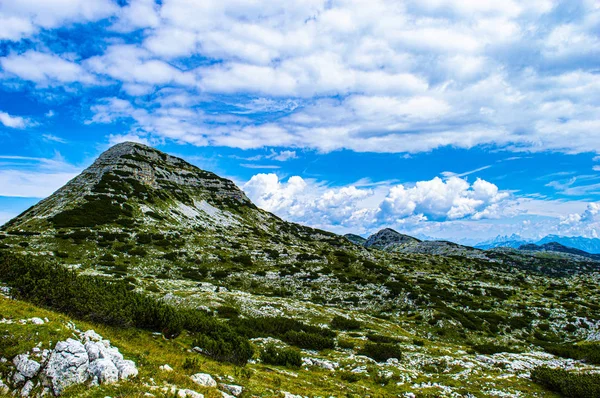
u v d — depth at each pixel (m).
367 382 27.41
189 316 30.11
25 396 12.73
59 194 107.25
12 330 14.51
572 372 32.38
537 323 63.56
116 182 114.25
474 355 39.25
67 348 14.19
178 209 116.94
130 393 13.29
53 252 65.06
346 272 83.31
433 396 25.36
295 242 122.19
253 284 70.06
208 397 14.79
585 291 93.62
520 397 26.45
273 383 20.72
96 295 23.69
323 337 37.75
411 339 44.84
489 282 99.75
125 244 75.81
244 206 152.12
